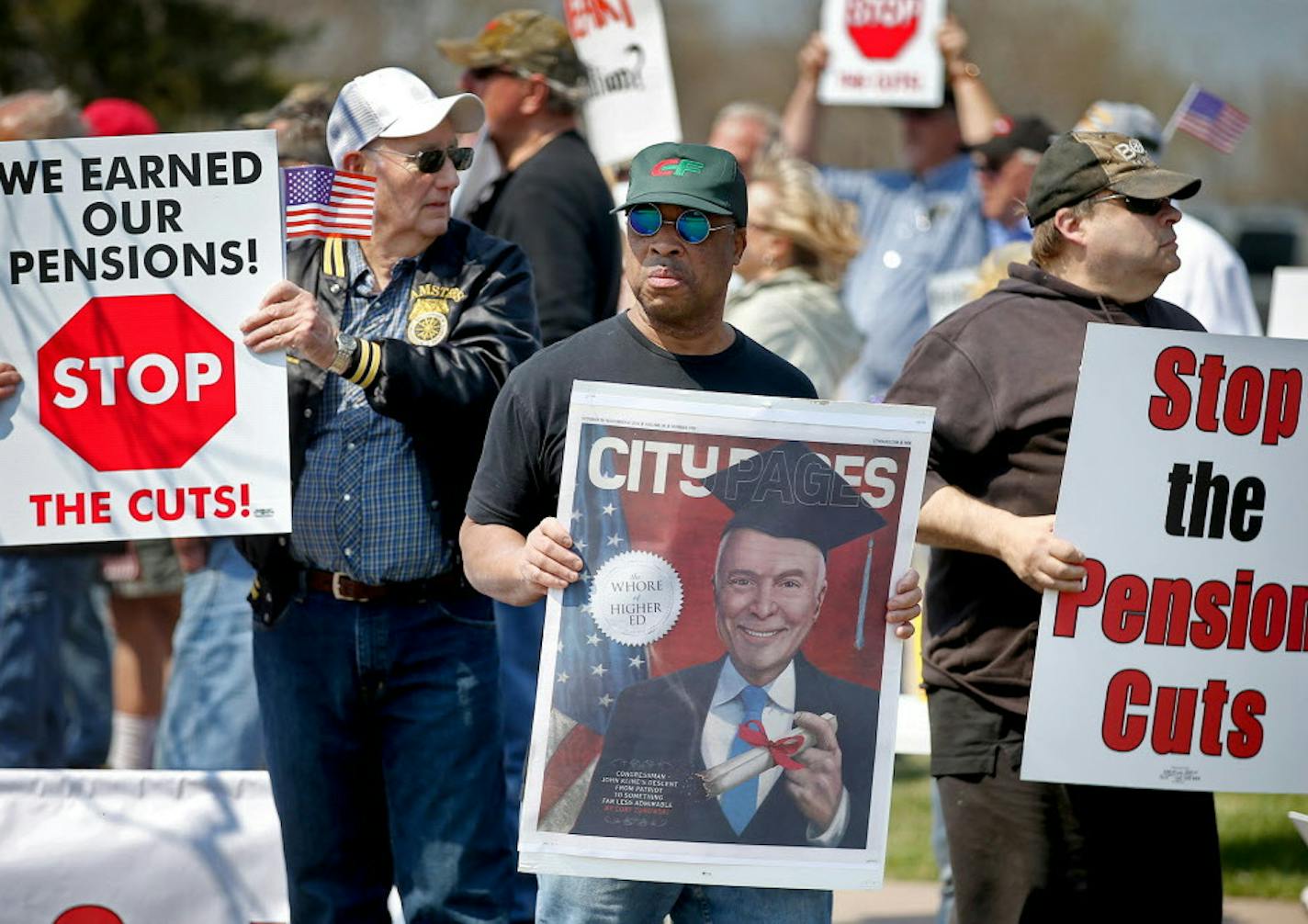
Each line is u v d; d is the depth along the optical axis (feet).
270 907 54.29
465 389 50.42
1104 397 47.29
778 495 44.45
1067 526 47.42
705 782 44.34
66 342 49.78
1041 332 50.11
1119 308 50.39
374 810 53.83
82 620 86.94
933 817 66.08
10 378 49.78
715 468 44.37
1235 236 241.96
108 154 49.39
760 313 76.33
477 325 52.13
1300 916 73.10
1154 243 49.52
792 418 44.34
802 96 115.24
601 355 46.19
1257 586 47.96
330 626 51.88
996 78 449.06
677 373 45.96
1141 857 50.21
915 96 110.32
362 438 51.47
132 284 49.73
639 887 45.88
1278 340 47.42
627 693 44.24
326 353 49.03
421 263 52.75
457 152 52.80
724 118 107.76
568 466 44.19
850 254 78.84
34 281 49.73
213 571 67.05
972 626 50.83
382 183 52.01
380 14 374.84
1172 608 47.80
